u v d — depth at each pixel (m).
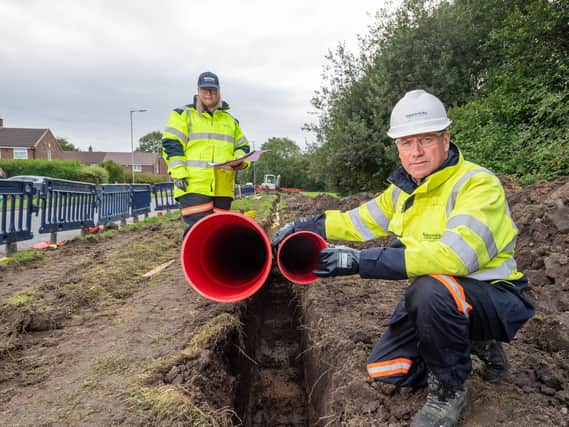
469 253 1.92
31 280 5.16
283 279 6.85
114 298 4.58
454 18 12.96
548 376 2.41
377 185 13.86
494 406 2.24
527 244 4.47
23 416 2.37
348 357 2.87
